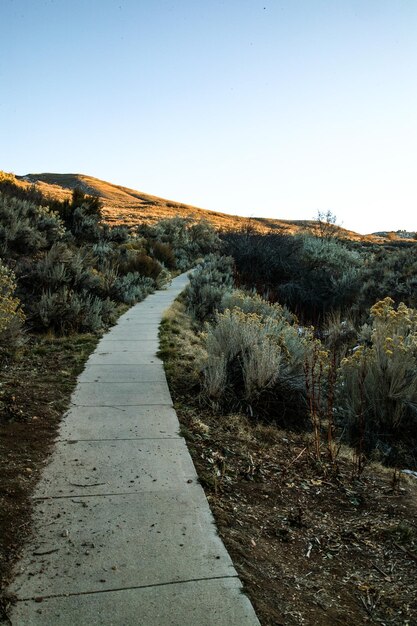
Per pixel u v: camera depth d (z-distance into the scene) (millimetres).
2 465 4203
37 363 7402
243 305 12633
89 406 5812
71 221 19938
